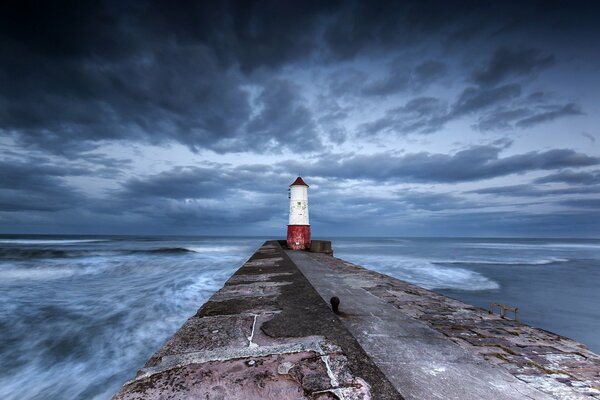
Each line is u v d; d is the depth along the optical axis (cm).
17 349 690
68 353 670
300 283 573
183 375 206
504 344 345
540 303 1262
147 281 1490
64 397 509
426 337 364
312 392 183
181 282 1420
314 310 374
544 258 3181
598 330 952
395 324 410
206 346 261
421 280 1667
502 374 276
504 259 2994
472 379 266
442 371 280
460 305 514
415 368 285
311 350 246
